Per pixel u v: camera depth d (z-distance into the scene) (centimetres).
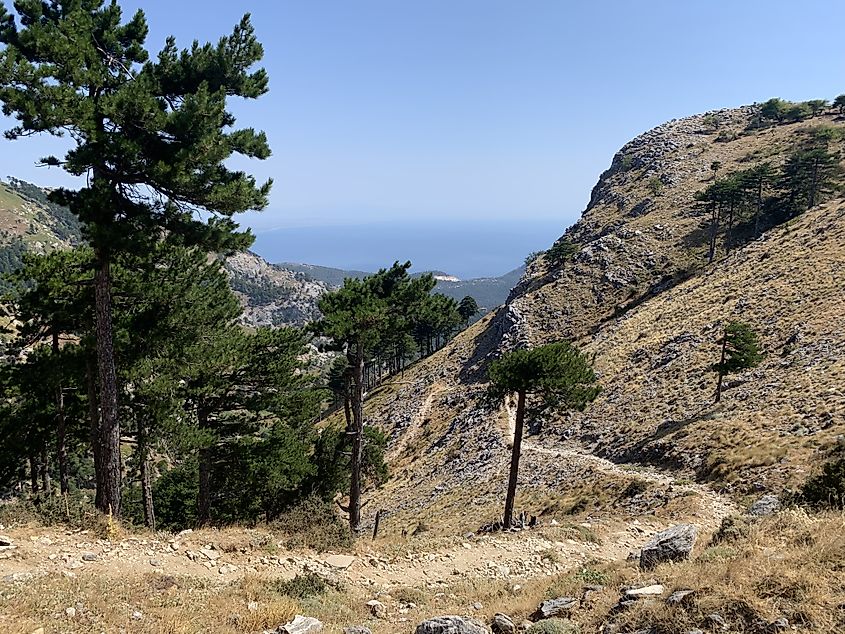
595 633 889
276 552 1648
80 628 920
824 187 8662
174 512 3531
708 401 4247
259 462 2470
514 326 8719
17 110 1329
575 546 2208
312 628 1054
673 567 1047
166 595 1185
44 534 1436
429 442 6706
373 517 5131
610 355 6419
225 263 2456
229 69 1652
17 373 2075
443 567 1856
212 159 1537
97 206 1454
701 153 13475
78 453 2619
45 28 1406
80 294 1983
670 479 3247
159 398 1998
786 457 2788
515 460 2856
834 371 3616
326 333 2380
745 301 5747
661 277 8650
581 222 13250
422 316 2792
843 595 702
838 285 4947
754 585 775
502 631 1059
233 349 2269
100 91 1552
